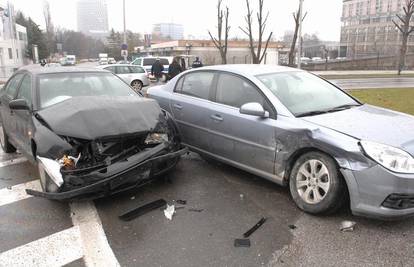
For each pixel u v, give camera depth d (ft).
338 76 111.24
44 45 258.57
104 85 18.97
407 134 12.53
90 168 13.30
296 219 12.97
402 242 11.41
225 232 12.19
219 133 16.75
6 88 21.83
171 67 57.36
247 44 154.40
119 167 13.57
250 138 15.23
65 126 13.69
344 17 291.38
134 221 13.08
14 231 12.58
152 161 14.26
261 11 76.33
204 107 17.56
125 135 13.94
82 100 15.42
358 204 11.90
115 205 14.40
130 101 16.07
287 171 14.12
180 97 19.26
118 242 11.74
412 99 44.47
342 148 12.06
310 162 13.14
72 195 12.72
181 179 16.93
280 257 10.75
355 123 13.41
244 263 10.50
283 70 17.58
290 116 14.14
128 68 65.51
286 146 13.82
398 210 11.51
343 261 10.52
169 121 16.55
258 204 14.23
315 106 15.20
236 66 18.01
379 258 10.63
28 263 10.75
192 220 13.06
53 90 17.43
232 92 16.78
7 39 183.32
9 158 21.11
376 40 260.62
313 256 10.76
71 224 13.00
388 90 58.75
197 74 19.10
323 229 12.24
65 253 11.21
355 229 12.17
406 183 11.27
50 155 13.47
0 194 15.71
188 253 11.04
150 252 11.14
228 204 14.26
